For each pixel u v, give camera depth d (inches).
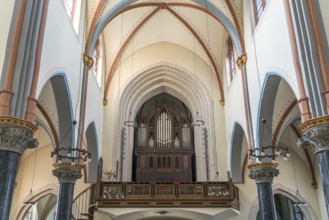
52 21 468.8
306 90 386.3
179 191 711.1
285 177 863.7
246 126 642.8
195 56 948.0
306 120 368.5
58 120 589.0
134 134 978.7
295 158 884.0
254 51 618.2
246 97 652.7
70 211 567.8
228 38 852.6
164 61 941.2
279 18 492.4
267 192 574.9
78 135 613.3
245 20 675.4
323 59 383.2
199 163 880.9
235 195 758.5
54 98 589.9
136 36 893.8
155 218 827.4
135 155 965.8
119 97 899.4
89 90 698.8
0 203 329.1
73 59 581.3
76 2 615.5
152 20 866.1
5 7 414.3
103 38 861.2
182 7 824.9
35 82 386.9
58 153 561.9
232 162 829.8
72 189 580.7
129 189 708.0
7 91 358.9
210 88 916.0
